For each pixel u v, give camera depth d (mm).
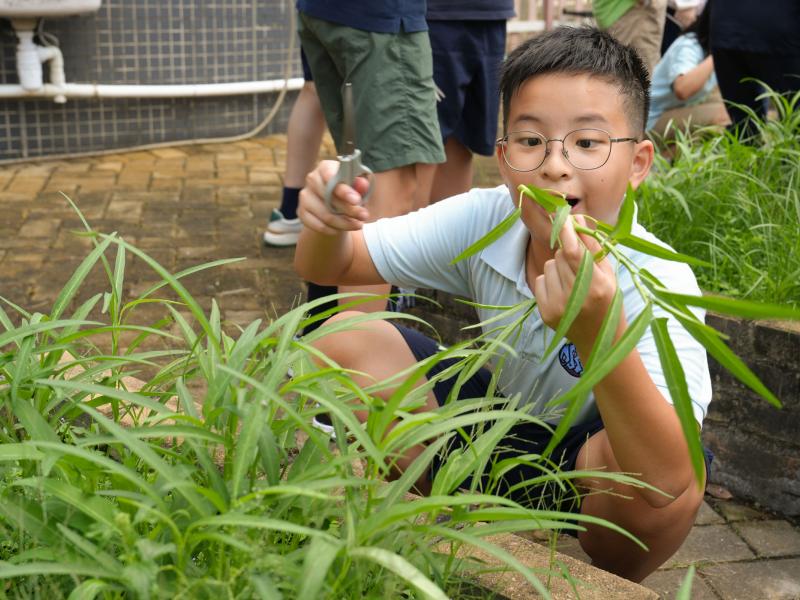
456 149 3861
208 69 6746
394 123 3094
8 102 6059
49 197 5293
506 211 1997
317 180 1631
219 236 4672
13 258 4266
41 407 1427
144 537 1191
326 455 1144
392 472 1963
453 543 1336
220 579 1097
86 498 1101
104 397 1477
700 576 2307
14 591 1222
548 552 1506
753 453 2648
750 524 2555
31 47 5867
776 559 2396
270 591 995
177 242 4562
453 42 3490
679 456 1530
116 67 6391
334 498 1100
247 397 1290
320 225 1652
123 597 1136
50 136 6230
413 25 3059
